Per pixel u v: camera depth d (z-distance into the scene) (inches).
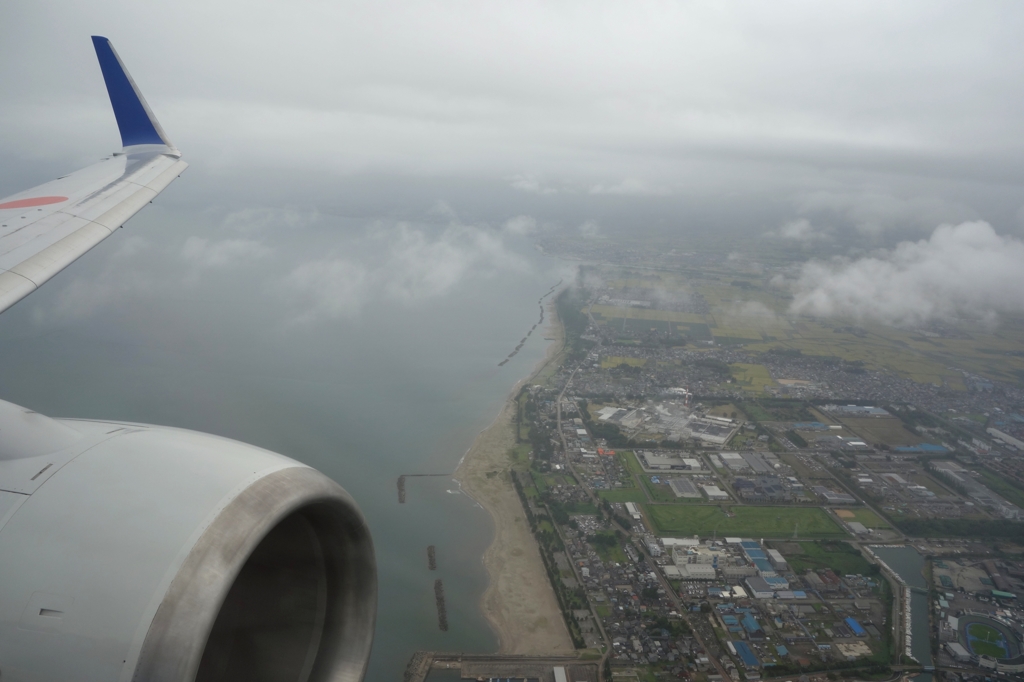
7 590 110.3
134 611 107.6
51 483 123.6
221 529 117.7
